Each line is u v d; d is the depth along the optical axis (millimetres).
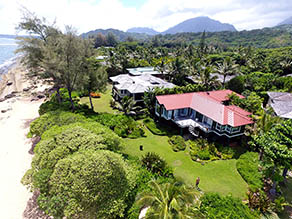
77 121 22453
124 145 18953
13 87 51406
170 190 11648
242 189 17344
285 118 26812
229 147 23406
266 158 16938
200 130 26750
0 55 130750
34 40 32344
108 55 66750
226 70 45219
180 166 20391
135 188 14797
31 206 15289
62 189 11953
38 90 47469
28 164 20500
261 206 14766
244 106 31672
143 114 33031
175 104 27953
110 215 11812
